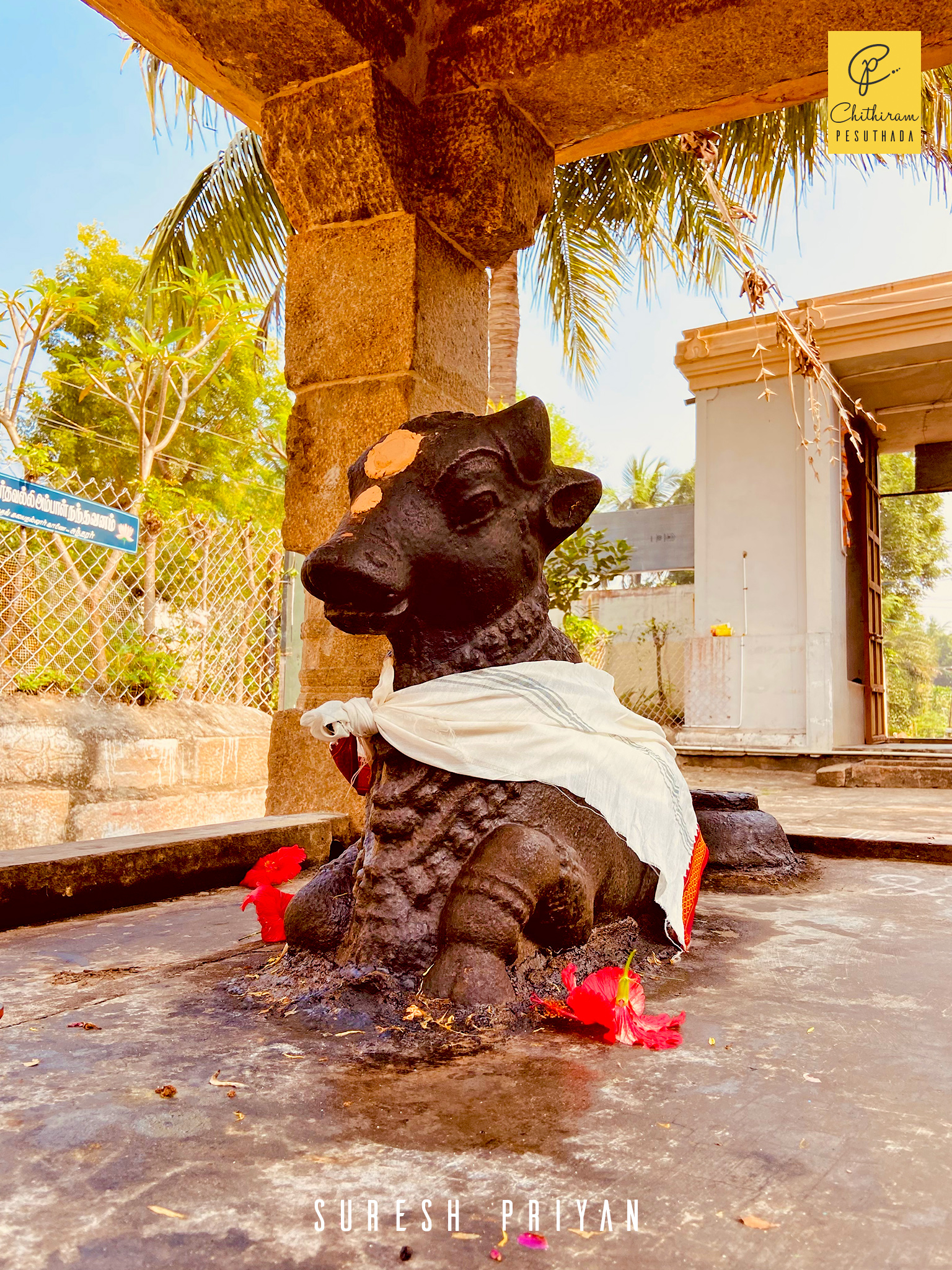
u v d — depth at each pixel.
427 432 1.12
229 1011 1.01
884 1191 0.62
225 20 1.74
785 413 5.58
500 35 1.88
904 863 2.02
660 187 4.64
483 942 0.99
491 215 1.95
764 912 1.52
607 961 1.16
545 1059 0.86
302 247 2.00
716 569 5.68
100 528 3.03
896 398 6.01
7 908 1.42
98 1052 0.88
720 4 1.68
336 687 1.99
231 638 3.92
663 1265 0.54
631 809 1.15
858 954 1.25
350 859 1.18
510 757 1.09
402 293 1.89
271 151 1.94
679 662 7.05
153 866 1.63
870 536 6.32
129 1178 0.64
